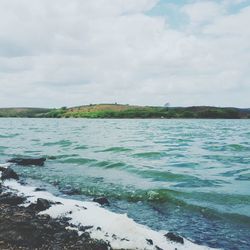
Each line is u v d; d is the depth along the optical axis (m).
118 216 12.07
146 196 16.27
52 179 20.39
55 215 12.26
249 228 11.98
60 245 9.59
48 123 132.75
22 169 24.02
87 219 11.84
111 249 9.60
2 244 9.35
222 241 10.72
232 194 16.53
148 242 10.05
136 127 94.12
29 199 14.95
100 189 17.72
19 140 49.16
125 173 22.28
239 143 44.41
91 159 27.92
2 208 12.88
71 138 52.53
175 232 11.47
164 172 22.28
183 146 40.06
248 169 24.11
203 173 22.48
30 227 10.07
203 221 12.73
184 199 15.59
